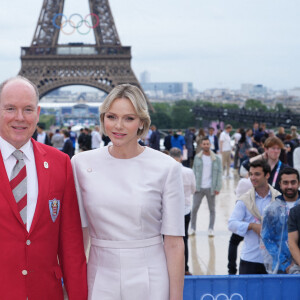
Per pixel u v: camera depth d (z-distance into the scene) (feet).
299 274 20.34
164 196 14.23
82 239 14.67
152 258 14.06
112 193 13.88
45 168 13.84
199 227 47.14
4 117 13.19
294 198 23.57
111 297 13.80
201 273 34.37
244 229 24.67
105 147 14.65
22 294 13.29
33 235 13.42
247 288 20.06
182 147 84.99
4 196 13.10
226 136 79.82
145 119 14.15
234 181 76.54
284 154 43.39
